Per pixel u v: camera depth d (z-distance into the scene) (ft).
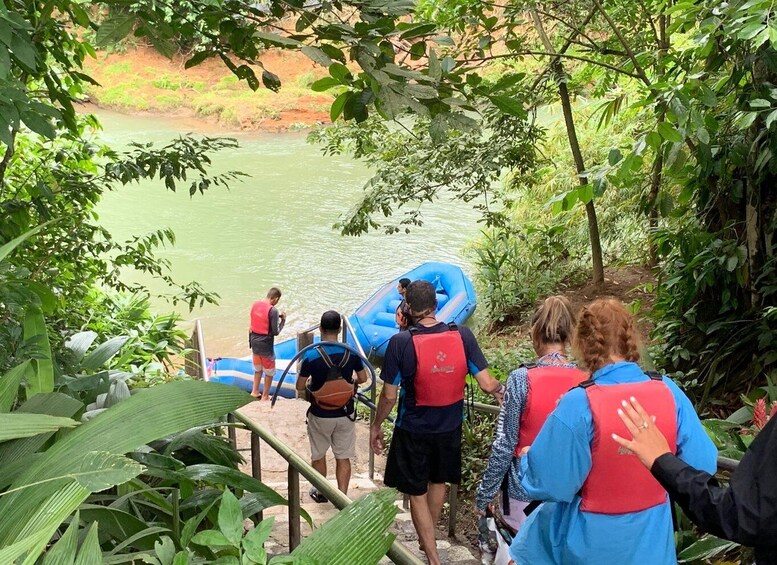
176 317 26.99
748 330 18.13
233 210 66.23
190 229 60.90
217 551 5.94
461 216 63.21
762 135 15.78
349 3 7.01
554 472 6.78
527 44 28.37
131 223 62.03
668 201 18.80
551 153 41.88
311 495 16.65
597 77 34.17
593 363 6.98
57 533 6.80
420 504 12.55
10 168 17.62
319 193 72.38
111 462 4.67
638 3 25.82
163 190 71.87
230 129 105.50
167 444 9.48
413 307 12.21
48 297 10.13
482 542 12.30
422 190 25.39
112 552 6.05
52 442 6.79
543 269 36.68
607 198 35.83
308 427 16.06
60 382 9.35
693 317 19.20
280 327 31.60
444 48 23.82
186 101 111.65
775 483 4.83
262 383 33.27
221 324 44.14
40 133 6.95
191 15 8.21
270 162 85.51
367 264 53.21
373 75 6.23
